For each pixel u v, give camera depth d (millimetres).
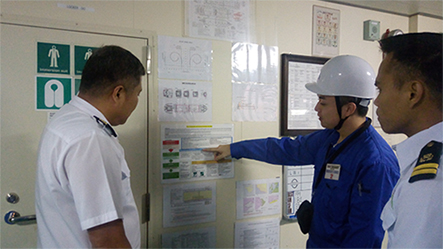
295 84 1680
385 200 986
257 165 1618
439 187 482
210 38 1478
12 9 1119
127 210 876
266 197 1646
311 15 1727
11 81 1125
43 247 760
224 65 1515
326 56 1773
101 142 718
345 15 1831
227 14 1515
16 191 1147
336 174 1090
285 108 1642
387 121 663
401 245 524
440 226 463
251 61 1580
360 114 1132
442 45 571
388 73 643
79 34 1221
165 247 1421
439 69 554
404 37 626
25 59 1144
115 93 819
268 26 1617
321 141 1301
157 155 1382
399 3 1827
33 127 1163
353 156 1064
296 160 1357
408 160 615
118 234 688
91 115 798
